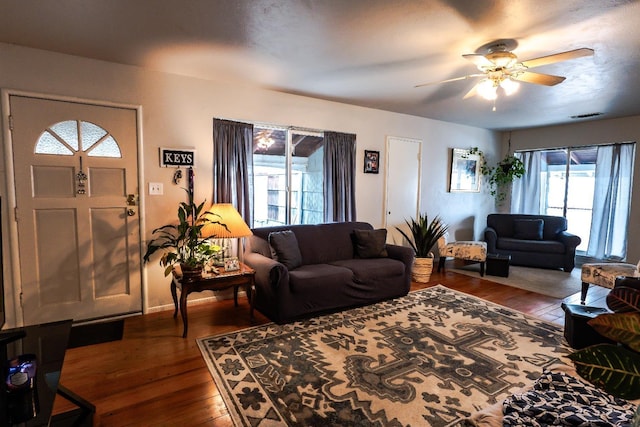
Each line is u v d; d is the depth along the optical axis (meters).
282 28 2.39
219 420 1.85
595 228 5.43
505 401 1.46
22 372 1.49
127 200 3.25
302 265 3.66
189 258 2.91
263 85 3.78
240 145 3.79
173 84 3.39
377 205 5.04
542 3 2.00
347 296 3.41
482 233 6.48
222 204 3.34
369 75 3.39
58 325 2.02
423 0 2.00
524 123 5.75
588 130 5.49
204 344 2.70
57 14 2.21
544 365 2.42
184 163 3.48
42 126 2.87
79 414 1.87
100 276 3.17
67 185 3.00
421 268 4.52
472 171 6.20
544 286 4.43
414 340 2.78
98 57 2.98
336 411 1.91
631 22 2.21
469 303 3.69
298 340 2.76
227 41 2.62
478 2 2.01
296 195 4.48
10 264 2.81
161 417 1.87
